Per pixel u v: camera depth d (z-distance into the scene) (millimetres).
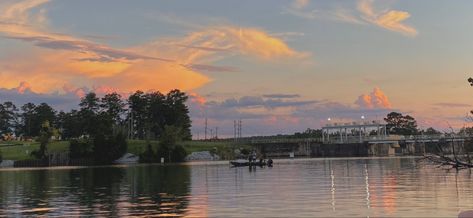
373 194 51125
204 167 140500
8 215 40156
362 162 155750
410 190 54375
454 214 36562
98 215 39312
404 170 99000
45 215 39906
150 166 158000
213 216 37750
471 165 48625
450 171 88938
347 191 55094
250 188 62000
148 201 48750
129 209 42688
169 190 61562
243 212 39500
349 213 37781
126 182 78688
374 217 35812
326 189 58250
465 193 49906
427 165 122438
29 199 52531
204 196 52875
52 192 61125
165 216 38156
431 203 42688
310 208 40906
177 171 116812
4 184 77438
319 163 154250
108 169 139875
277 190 58312
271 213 38625
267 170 113938
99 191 61625
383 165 128125
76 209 43312
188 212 40125
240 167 136625
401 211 38312
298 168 121000
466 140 58594
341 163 150375
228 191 58438
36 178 95625
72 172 123688
